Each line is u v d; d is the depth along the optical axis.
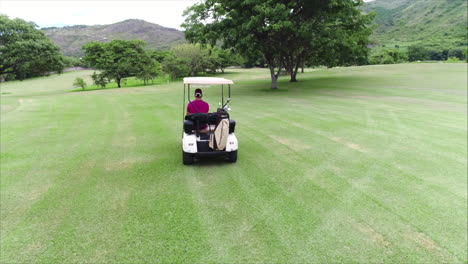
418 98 17.48
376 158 6.45
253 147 7.21
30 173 5.43
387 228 3.71
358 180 5.21
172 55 54.97
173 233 3.52
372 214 4.04
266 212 4.04
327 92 21.23
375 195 4.62
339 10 20.78
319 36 20.56
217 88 26.08
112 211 4.02
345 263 3.05
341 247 3.32
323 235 3.53
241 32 20.30
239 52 22.36
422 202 4.42
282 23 18.38
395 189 4.86
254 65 88.50
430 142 7.80
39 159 6.28
